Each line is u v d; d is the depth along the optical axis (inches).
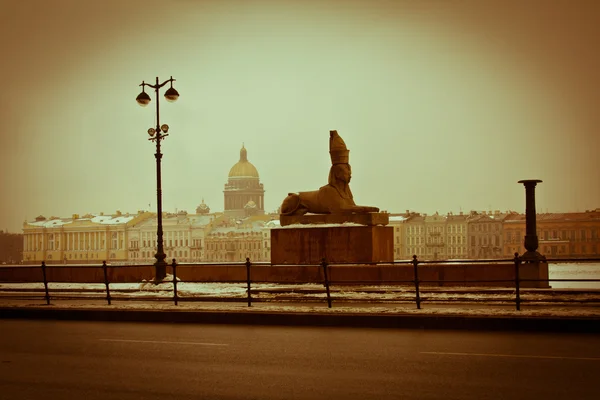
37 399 538.3
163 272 1482.5
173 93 1573.6
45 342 809.5
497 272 1233.4
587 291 1071.0
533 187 1252.5
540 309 941.2
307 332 858.8
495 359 658.2
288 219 1437.0
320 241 1391.5
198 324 962.7
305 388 555.5
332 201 1417.3
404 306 1026.7
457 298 1042.7
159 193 1505.9
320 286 1307.8
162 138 1555.1
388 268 1290.6
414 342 764.6
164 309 1013.8
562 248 6875.0
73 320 1040.2
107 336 851.4
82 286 1531.7
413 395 528.4
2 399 539.5
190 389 560.7
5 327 954.7
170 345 771.4
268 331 873.5
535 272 1218.6
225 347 751.1
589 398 512.7
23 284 1612.9
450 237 7628.0
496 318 851.4
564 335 801.6
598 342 751.1
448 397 520.7
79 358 701.3
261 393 543.5
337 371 616.1
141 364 664.4
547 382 563.5
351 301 1095.6
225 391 551.8
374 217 1385.3
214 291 1279.5
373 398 522.3
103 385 579.8
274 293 1194.6
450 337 798.5
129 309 1027.3
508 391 535.8
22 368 653.3
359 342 769.6
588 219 6840.6
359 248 1364.4
